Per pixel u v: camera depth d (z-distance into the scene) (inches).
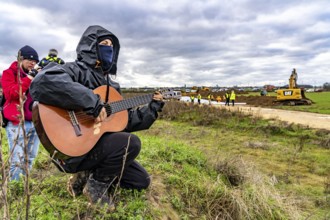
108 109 120.6
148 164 183.8
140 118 133.6
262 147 425.4
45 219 112.0
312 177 299.9
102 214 117.1
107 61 123.8
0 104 152.1
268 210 161.3
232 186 194.1
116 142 114.2
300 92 1280.8
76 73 115.5
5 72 146.7
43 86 101.9
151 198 141.8
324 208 211.5
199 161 211.2
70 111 109.1
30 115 147.6
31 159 153.1
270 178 264.7
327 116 767.7
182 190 160.9
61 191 134.2
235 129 569.6
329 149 424.2
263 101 1477.6
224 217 153.6
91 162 115.2
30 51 149.6
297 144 449.7
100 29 121.5
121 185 134.6
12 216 107.0
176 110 757.9
